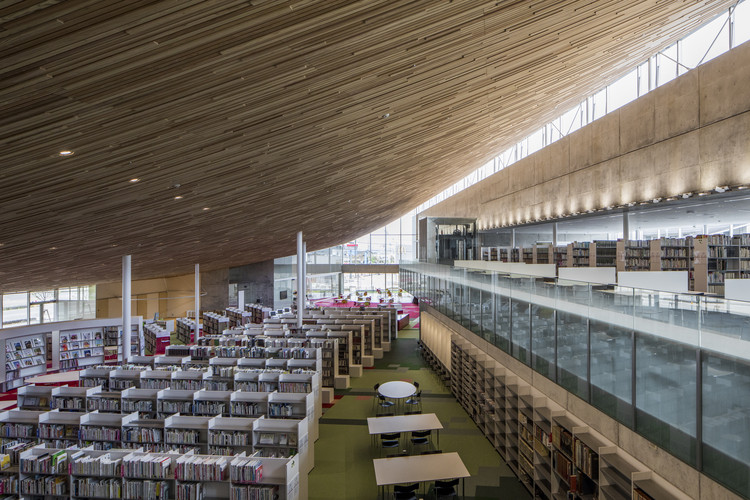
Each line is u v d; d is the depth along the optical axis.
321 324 17.47
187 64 3.30
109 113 3.77
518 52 5.57
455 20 3.95
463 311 12.49
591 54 7.62
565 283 6.88
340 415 11.49
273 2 2.79
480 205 24.88
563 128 17.47
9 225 6.78
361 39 3.72
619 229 20.88
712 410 4.13
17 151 4.11
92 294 24.39
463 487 7.43
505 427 8.73
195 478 6.24
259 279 28.08
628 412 5.37
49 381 11.09
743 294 6.91
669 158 10.56
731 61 8.81
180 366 11.78
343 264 39.22
